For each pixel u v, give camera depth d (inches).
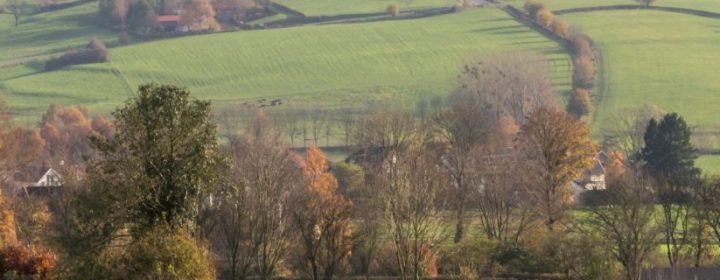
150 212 5403.5
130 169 5403.5
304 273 7628.0
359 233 7716.5
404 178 7800.2
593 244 7337.6
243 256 7322.8
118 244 5506.9
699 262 7701.8
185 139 5447.8
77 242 5408.5
